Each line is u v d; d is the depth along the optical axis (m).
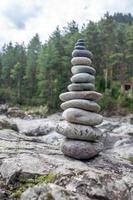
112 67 70.00
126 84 69.25
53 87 63.91
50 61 66.19
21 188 7.97
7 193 7.88
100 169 9.38
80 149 9.84
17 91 75.31
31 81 76.25
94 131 10.02
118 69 73.19
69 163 9.22
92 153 9.98
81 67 10.83
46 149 11.32
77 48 11.06
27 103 67.00
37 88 74.06
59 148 11.89
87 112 10.20
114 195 7.83
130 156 18.00
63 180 7.95
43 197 6.90
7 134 14.31
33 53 87.50
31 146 11.61
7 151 10.23
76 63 10.94
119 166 10.16
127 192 8.06
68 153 9.97
